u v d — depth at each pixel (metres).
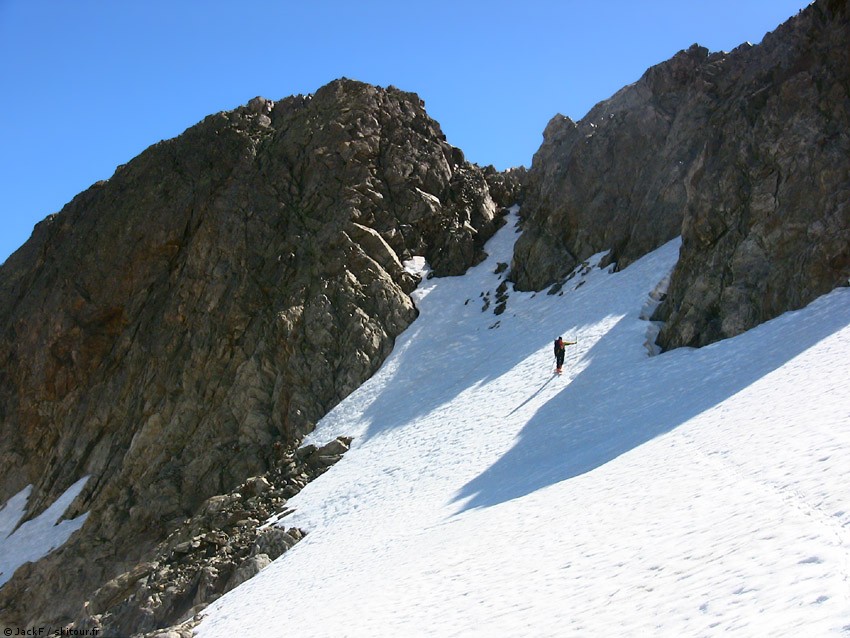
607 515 16.14
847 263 28.56
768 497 12.78
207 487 40.66
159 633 24.50
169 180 54.28
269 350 44.97
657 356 31.39
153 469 42.81
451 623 13.88
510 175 58.62
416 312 46.94
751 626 8.50
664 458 18.78
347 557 24.66
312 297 46.56
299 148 53.66
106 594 32.09
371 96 55.00
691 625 9.33
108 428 47.91
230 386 45.34
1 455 50.78
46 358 51.34
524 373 36.06
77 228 56.25
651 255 40.22
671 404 25.02
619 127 46.59
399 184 52.31
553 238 46.94
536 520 18.41
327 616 18.34
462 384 38.88
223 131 55.53
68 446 48.28
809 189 31.20
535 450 27.06
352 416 40.88
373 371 43.81
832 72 33.38
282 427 42.34
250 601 25.02
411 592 17.19
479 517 21.53
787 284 29.92
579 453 24.28
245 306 47.66
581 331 37.03
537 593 13.45
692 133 42.38
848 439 13.95
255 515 34.47
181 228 52.28
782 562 9.87
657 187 42.22
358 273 47.56
